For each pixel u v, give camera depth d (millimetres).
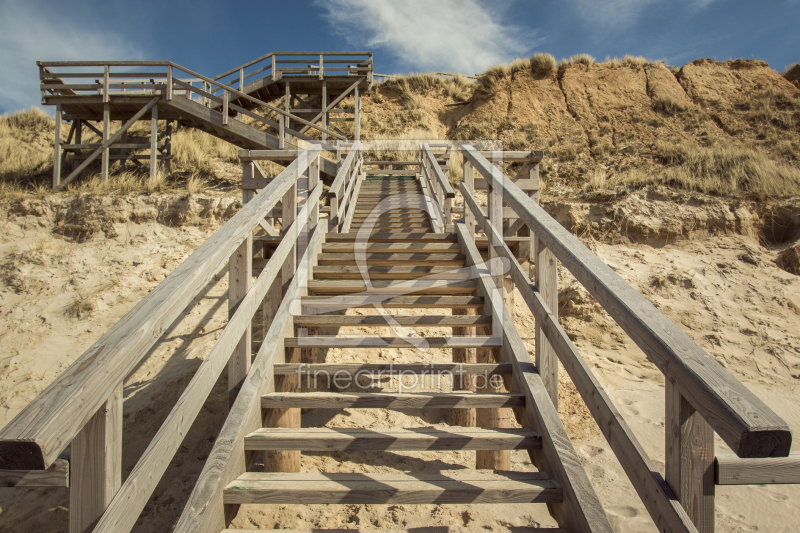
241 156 4570
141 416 4566
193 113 10008
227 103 10039
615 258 7090
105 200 8273
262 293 2674
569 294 6336
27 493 3783
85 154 10820
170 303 1478
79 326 6375
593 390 1790
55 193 8922
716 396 1036
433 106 15055
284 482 1849
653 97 13180
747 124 11844
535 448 2121
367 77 12875
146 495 1359
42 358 5840
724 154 9289
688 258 7000
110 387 1189
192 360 5480
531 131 12359
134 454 4121
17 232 7996
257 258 4723
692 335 5594
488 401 2361
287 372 2521
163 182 9195
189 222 8164
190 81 12641
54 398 1048
